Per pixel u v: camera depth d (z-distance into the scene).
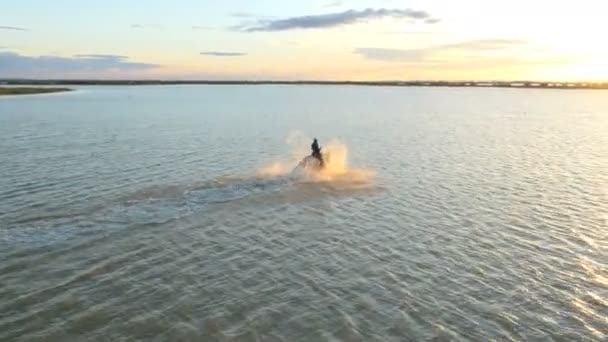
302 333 14.16
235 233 21.77
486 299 16.25
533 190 30.45
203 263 18.62
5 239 20.22
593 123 79.12
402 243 21.06
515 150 47.25
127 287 16.62
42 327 14.23
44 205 24.80
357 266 18.66
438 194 29.11
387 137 57.06
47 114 79.69
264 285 16.98
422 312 15.37
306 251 20.02
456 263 19.05
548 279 17.75
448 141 53.62
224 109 102.62
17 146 44.31
